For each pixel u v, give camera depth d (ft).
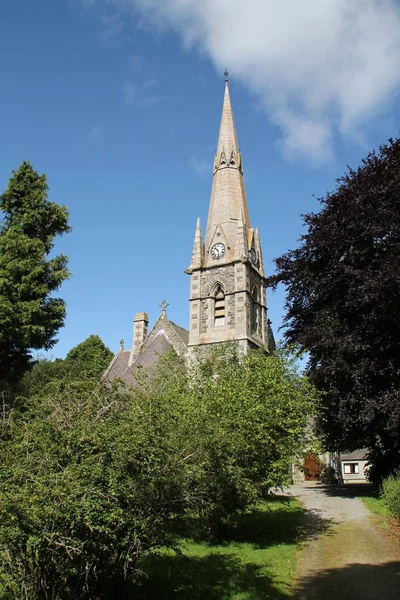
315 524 57.93
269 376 58.08
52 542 23.02
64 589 25.98
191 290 130.21
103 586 30.01
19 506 21.43
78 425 28.19
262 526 57.06
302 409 59.67
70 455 26.84
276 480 53.26
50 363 181.57
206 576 36.99
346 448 89.81
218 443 39.78
